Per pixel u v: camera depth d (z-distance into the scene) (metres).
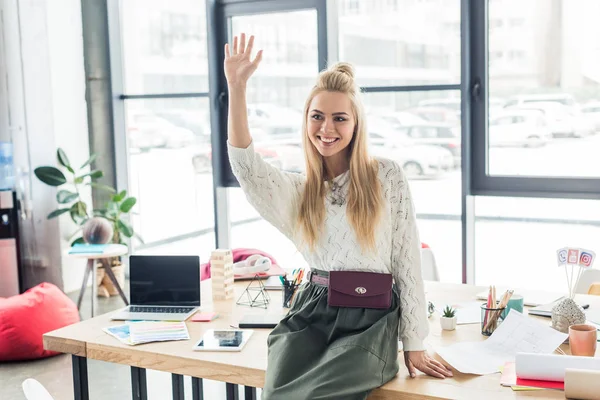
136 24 6.73
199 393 2.74
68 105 6.44
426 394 2.13
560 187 5.14
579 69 4.98
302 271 3.16
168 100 6.69
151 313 3.04
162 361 2.53
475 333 2.69
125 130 6.93
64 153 6.21
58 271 6.43
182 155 6.71
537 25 5.07
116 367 4.68
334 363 2.20
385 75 5.62
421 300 2.38
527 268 5.42
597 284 3.46
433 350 2.52
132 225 7.04
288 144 6.19
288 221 2.52
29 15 6.25
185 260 3.17
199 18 6.42
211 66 6.25
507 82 5.22
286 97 6.13
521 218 5.39
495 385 2.19
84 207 6.26
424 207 5.62
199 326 2.86
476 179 5.41
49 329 4.84
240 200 6.48
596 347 2.43
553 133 5.12
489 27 5.21
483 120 5.31
